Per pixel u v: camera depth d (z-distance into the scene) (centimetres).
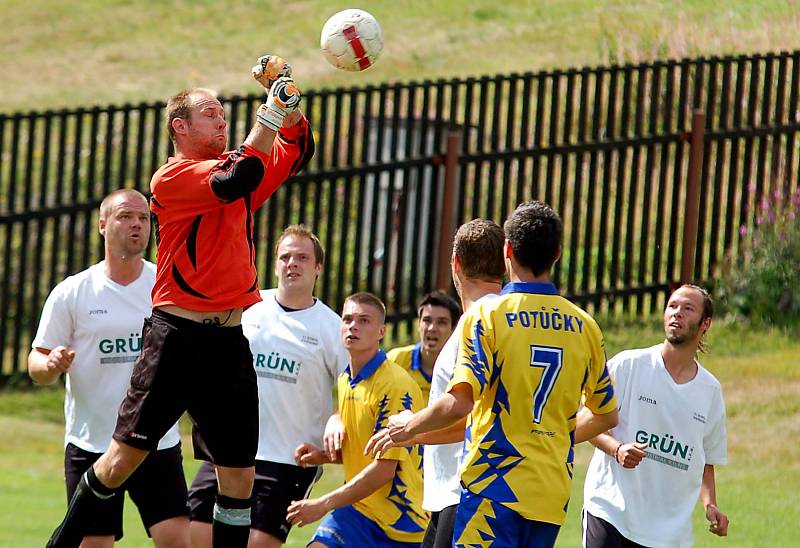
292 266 2762
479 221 2236
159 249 2136
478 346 2036
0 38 8894
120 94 7788
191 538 2742
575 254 4959
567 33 7638
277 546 2717
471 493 2048
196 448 2716
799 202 5144
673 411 2514
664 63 5006
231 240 2117
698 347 2625
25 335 5216
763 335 4953
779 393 4434
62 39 8856
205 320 2111
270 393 2736
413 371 2820
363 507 2545
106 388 2697
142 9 9356
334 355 2745
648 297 5344
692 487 2527
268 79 2119
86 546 2642
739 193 5712
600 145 4956
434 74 7462
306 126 2238
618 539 2502
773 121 5681
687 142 5053
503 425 2045
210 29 8862
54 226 4725
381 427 2550
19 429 4381
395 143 4822
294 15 8969
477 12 8356
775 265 5078
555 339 2061
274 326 2764
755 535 3312
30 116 4675
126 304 2705
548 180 4950
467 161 4862
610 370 2542
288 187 4775
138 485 2684
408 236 5359
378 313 2577
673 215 5072
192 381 2134
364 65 2236
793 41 6575
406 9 8631
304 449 2691
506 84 7231
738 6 7188
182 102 2133
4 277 4719
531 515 2020
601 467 2530
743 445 4088
